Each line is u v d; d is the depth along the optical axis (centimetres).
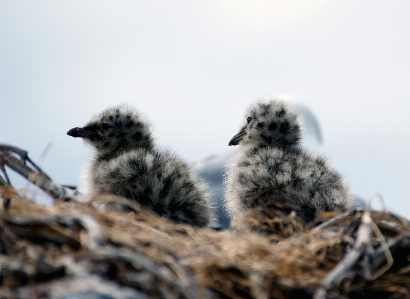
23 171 963
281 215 1191
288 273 771
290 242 853
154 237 762
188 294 653
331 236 862
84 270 644
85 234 721
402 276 795
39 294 618
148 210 1201
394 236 858
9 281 661
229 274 744
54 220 734
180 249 753
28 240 729
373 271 784
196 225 1272
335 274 723
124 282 656
